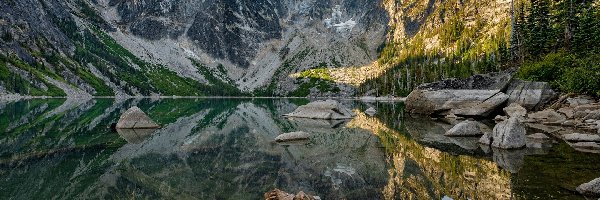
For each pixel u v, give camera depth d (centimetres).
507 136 2789
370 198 1608
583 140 2911
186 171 2119
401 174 2033
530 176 1888
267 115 6950
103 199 1559
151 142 3244
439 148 2833
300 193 1535
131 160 2425
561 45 7231
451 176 1952
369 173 2067
